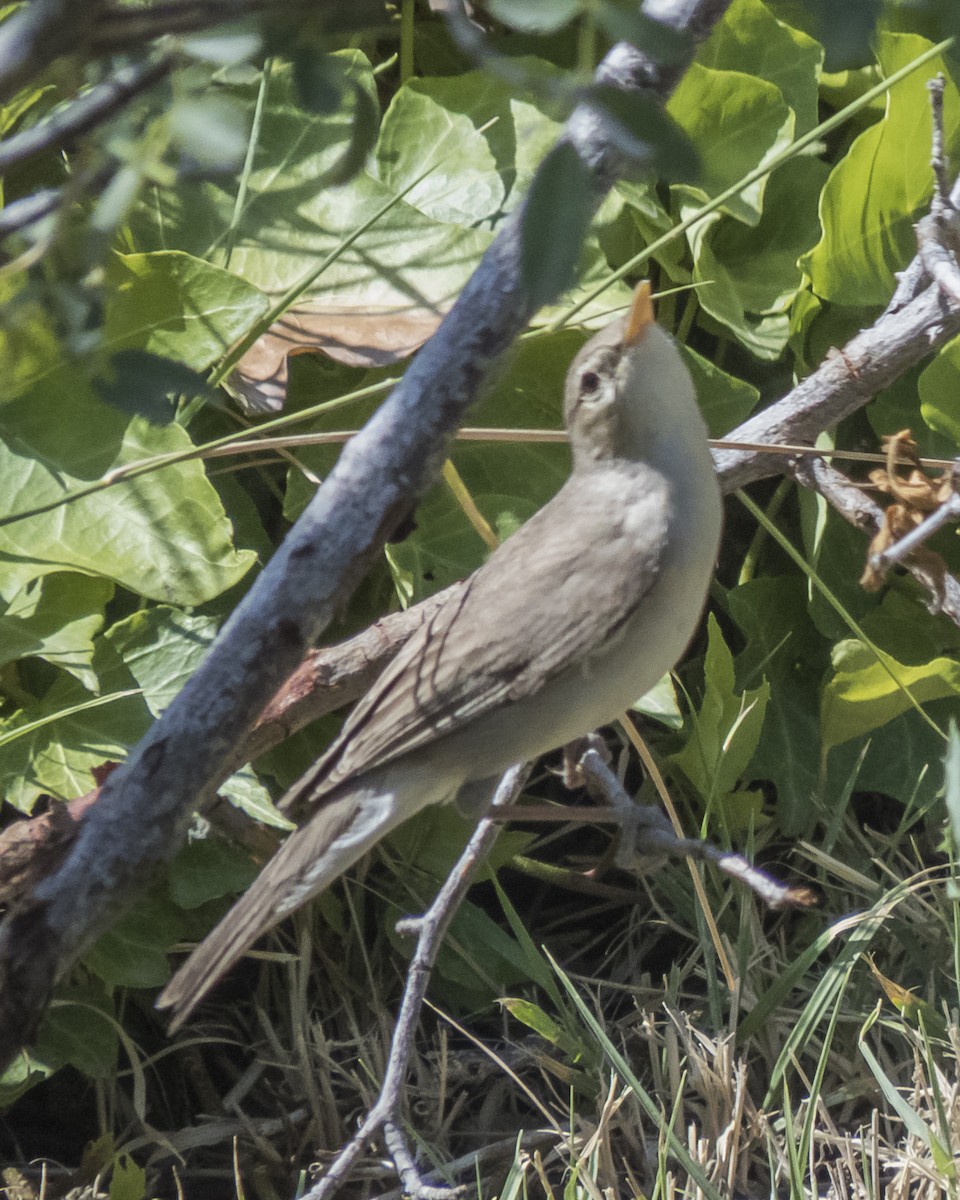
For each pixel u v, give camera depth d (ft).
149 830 12.32
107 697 21.35
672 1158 21.08
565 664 17.90
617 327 18.60
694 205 26.48
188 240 25.08
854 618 27.25
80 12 7.88
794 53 27.22
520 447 25.80
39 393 21.58
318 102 8.80
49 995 12.53
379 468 12.07
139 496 21.93
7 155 8.95
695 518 18.12
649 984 24.40
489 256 11.96
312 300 24.86
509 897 26.99
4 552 21.59
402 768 18.42
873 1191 19.58
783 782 26.14
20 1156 22.85
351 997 24.93
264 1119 23.57
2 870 18.57
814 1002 21.22
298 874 17.92
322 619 12.28
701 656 27.45
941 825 26.08
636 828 17.98
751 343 25.95
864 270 25.66
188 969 17.04
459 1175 21.90
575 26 25.88
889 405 27.12
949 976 23.59
